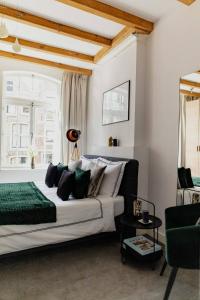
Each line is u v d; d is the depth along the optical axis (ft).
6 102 14.76
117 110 11.73
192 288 6.14
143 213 7.61
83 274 6.80
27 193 9.28
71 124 15.25
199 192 7.73
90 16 9.53
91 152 14.40
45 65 13.94
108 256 7.95
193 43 8.01
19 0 8.58
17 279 6.48
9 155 15.01
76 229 7.67
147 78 10.32
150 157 10.04
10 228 6.75
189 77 8.19
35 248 7.20
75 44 12.05
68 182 8.47
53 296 5.79
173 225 6.27
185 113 8.35
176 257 5.00
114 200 8.70
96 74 14.55
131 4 8.58
